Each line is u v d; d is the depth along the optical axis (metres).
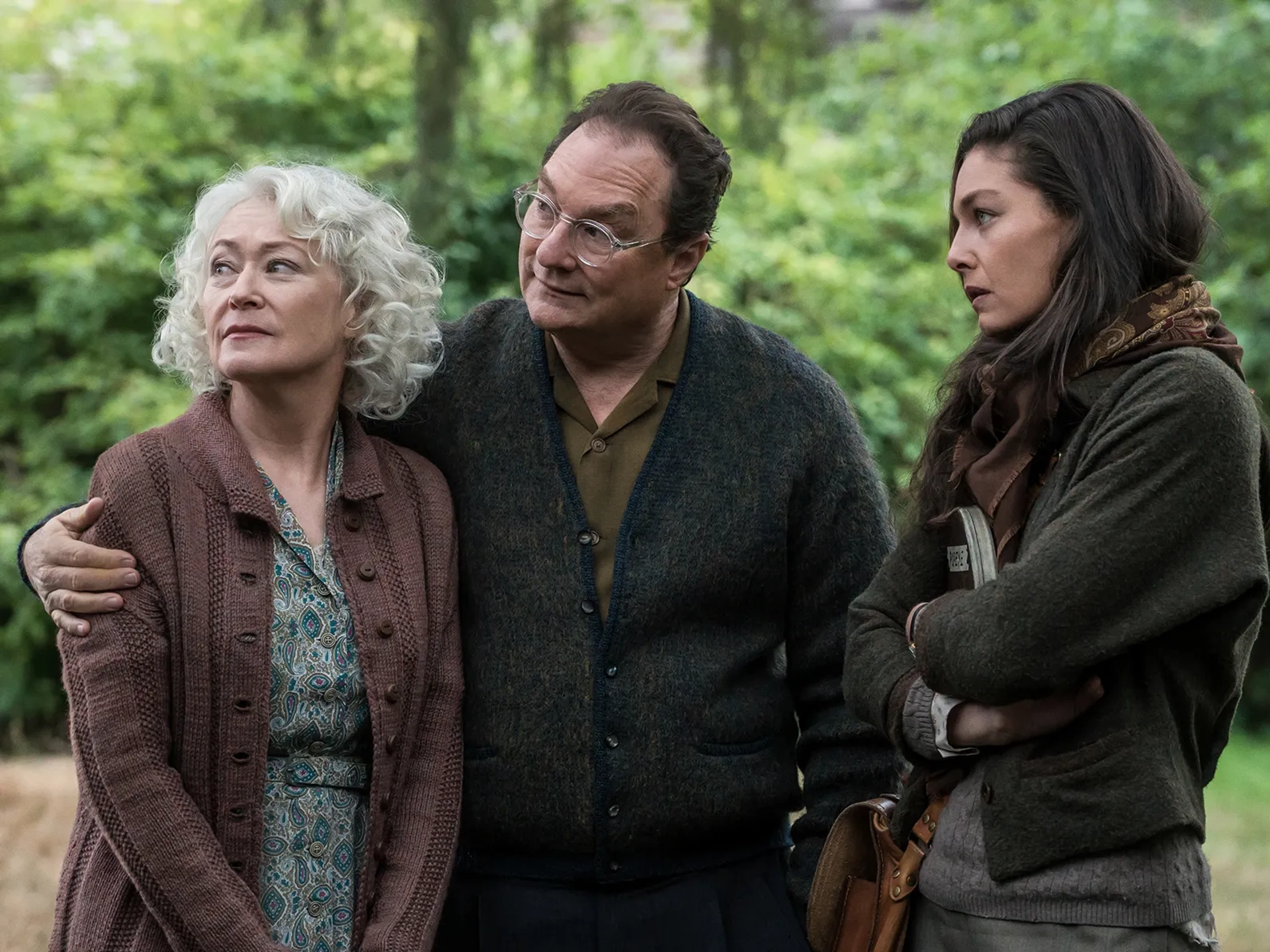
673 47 32.47
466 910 7.66
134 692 6.52
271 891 6.69
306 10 22.59
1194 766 6.21
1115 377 6.23
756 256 27.86
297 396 7.12
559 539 7.61
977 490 6.46
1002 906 6.14
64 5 30.55
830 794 8.12
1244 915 16.08
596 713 7.43
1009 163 6.41
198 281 7.23
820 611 8.17
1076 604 5.82
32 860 15.84
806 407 8.13
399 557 7.24
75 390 29.95
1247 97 35.72
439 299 7.86
